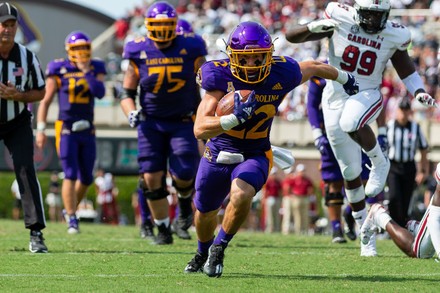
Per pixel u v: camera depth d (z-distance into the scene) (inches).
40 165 2942.9
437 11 3425.2
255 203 2664.9
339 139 1123.9
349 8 1107.3
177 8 4001.0
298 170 2522.1
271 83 811.4
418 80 1114.7
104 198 2775.6
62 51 4628.4
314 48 3297.2
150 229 1453.0
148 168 1273.4
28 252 1111.6
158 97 1264.8
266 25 3690.9
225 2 3929.6
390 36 1096.8
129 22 4055.1
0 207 2957.7
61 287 776.3
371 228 1075.3
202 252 882.1
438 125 2842.0
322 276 877.2
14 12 1074.7
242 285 791.7
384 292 759.7
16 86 1088.2
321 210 2800.2
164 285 788.0
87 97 1594.5
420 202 2423.7
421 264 994.7
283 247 1283.2
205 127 789.9
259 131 825.5
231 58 797.2
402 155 1517.0
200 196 839.7
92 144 1615.4
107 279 833.5
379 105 1095.6
